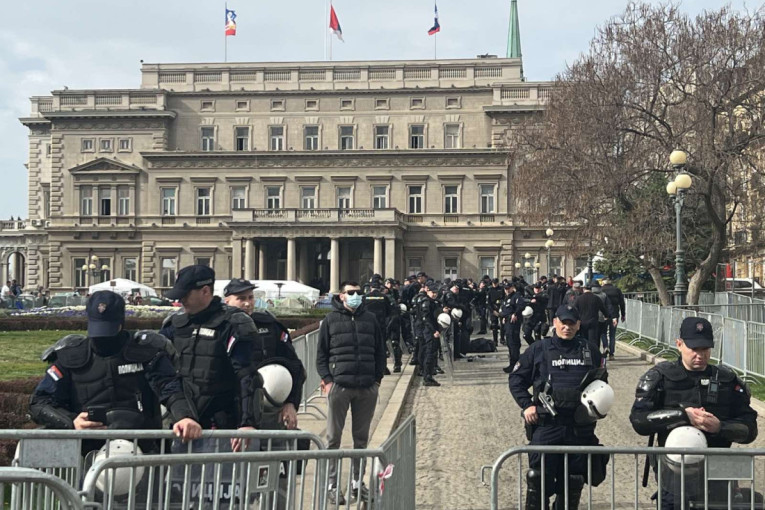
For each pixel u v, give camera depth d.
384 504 6.72
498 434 14.15
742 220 38.53
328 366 10.73
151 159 77.31
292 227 72.50
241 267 72.81
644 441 13.23
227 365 7.16
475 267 75.81
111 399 6.37
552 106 41.53
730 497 6.51
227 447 6.48
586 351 7.98
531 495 7.56
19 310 52.66
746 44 34.84
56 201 78.50
